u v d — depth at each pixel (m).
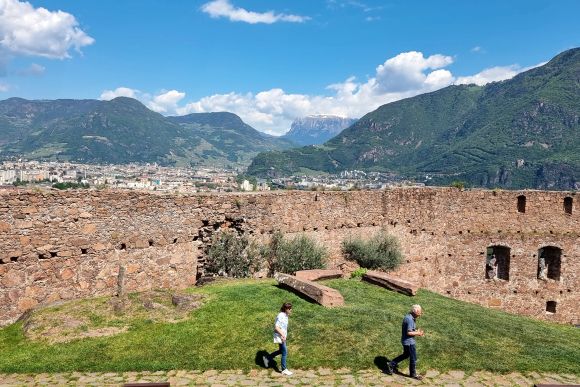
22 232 18.48
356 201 29.09
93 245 20.27
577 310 33.62
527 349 15.56
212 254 23.67
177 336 15.13
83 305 17.61
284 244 25.33
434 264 31.88
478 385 12.77
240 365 13.42
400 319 17.06
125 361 13.52
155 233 22.11
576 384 12.98
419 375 13.09
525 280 33.22
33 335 15.43
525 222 33.47
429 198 31.67
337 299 18.30
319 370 13.32
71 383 12.27
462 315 19.20
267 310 17.20
